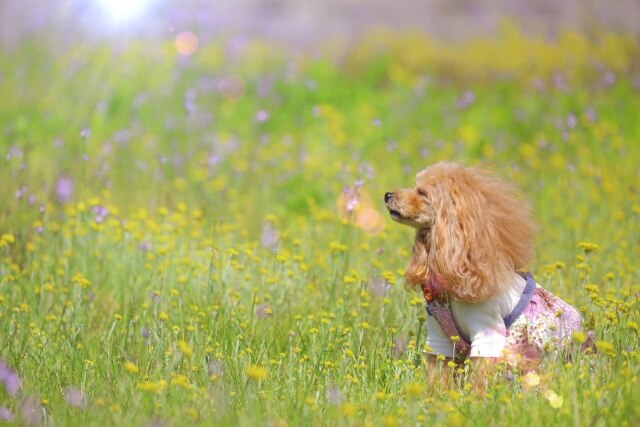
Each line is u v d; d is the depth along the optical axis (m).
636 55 23.17
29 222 11.27
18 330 8.54
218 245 10.80
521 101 19.70
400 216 8.13
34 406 6.65
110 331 8.32
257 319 8.95
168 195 12.95
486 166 8.72
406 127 18.08
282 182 14.38
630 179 13.38
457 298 7.73
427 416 6.68
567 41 24.33
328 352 8.00
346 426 6.43
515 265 7.93
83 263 10.55
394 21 31.66
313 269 10.32
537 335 7.68
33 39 20.47
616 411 6.50
